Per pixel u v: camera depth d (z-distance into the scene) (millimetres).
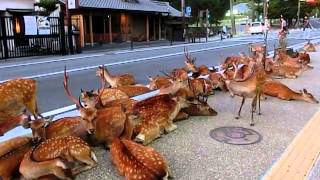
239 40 32438
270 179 3559
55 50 19578
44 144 3521
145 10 29844
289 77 9430
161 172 3379
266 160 4035
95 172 3740
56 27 19625
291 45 22188
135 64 14234
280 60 10312
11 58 17156
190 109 5629
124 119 4320
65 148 3537
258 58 9602
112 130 4285
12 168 3500
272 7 65625
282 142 4590
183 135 4863
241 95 5508
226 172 3744
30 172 3295
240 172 3740
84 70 12516
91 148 4074
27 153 3467
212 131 5039
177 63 14609
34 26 18703
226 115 5832
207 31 37656
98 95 4859
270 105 6461
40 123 3898
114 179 3598
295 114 5887
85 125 4102
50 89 8773
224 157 4129
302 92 6848
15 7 22359
